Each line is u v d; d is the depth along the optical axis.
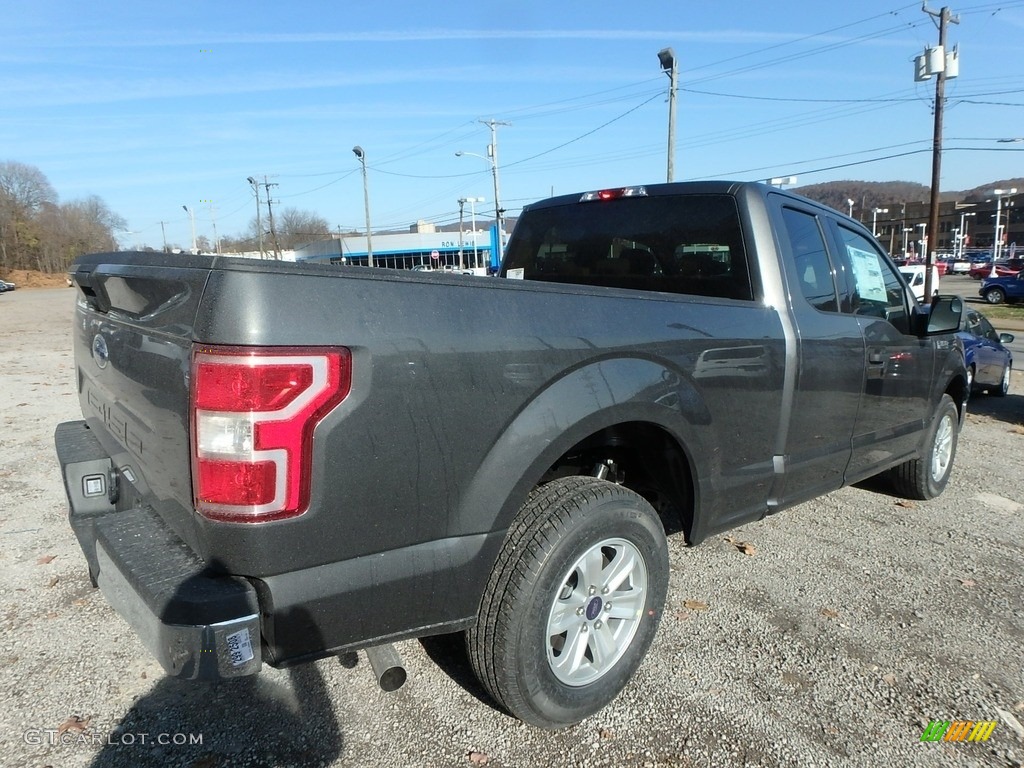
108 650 3.01
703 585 3.73
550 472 2.98
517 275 4.59
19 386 9.83
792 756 2.44
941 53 25.91
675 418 2.72
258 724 2.56
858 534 4.52
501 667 2.31
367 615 2.00
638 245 3.91
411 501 2.02
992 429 8.28
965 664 3.03
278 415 1.77
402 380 1.95
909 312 4.59
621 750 2.46
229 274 1.78
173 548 2.04
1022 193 109.19
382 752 2.43
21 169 101.25
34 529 4.33
